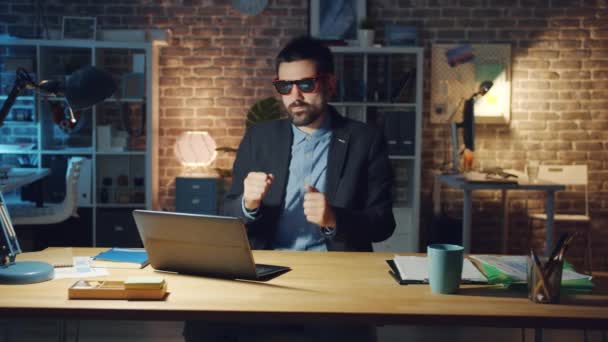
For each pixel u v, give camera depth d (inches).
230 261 74.9
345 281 75.9
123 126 235.3
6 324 159.9
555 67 241.1
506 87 240.4
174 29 240.4
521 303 68.2
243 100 243.1
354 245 96.3
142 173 242.4
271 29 241.3
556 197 244.5
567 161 243.4
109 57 237.9
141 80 227.5
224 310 64.4
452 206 244.7
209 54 241.4
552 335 156.5
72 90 83.7
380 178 100.1
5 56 219.9
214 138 243.6
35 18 237.5
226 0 240.7
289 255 88.7
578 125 242.5
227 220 72.2
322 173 99.3
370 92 232.5
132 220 223.8
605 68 241.0
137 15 239.1
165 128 242.2
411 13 240.1
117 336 152.5
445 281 70.7
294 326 81.6
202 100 242.4
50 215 194.5
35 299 67.4
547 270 68.0
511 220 245.8
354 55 238.4
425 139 243.3
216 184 226.2
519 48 241.0
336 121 102.2
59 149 225.8
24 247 199.6
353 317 64.2
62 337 97.0
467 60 240.1
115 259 83.2
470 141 211.0
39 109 220.4
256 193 86.6
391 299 68.8
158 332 155.8
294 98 93.6
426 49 240.7
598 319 63.6
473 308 66.1
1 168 197.5
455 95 241.0
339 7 238.2
